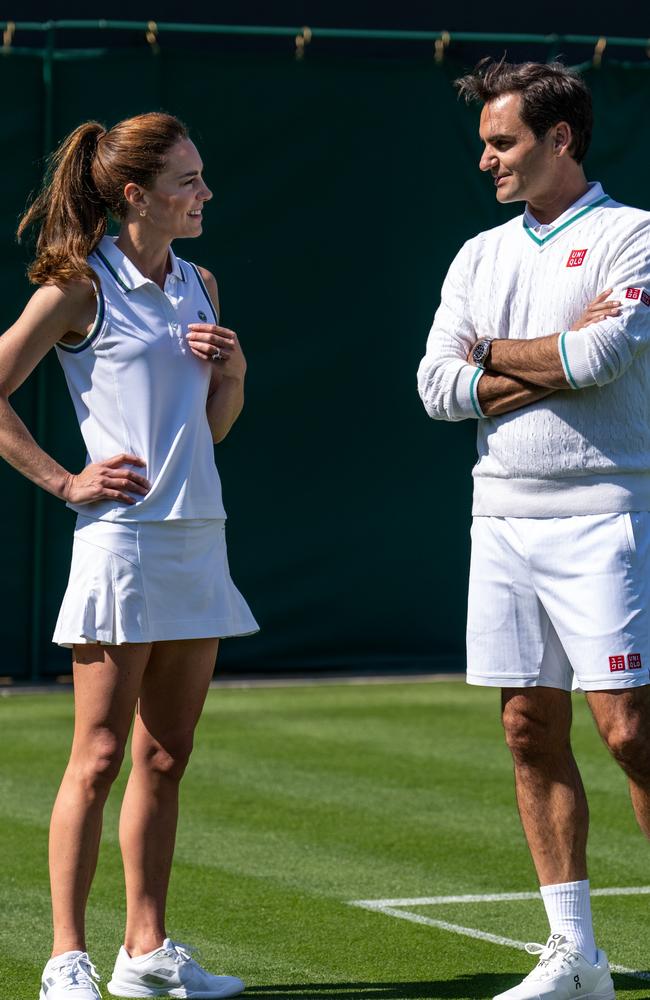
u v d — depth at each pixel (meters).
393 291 36.59
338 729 31.27
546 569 15.21
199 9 40.81
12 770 27.08
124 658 15.04
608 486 15.06
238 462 36.03
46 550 35.34
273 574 36.38
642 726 15.03
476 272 15.88
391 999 15.63
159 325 15.27
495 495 15.52
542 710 15.49
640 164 37.25
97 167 15.20
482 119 15.51
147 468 15.16
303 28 39.22
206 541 15.48
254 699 34.53
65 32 39.69
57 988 14.48
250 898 19.55
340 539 36.66
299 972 16.56
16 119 34.50
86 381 15.35
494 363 15.26
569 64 37.66
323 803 24.97
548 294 15.32
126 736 15.20
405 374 36.81
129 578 15.00
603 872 21.05
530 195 15.43
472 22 42.84
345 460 36.56
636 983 16.36
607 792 25.91
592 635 14.92
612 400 15.00
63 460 34.75
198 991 15.70
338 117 36.09
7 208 34.53
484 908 19.16
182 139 15.27
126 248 15.39
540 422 15.13
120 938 17.89
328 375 36.41
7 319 34.59
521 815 15.70
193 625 15.38
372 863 21.33
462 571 37.34
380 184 36.44
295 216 36.03
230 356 15.72
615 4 43.50
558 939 15.26
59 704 33.59
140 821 15.99
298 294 36.12
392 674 37.44
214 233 35.62
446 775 27.14
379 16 42.03
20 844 22.05
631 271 14.95
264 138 35.75
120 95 35.00
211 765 27.84
